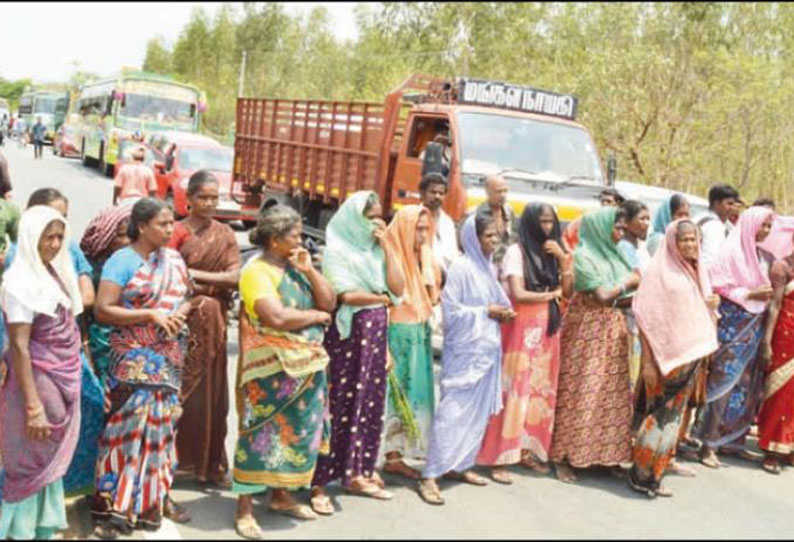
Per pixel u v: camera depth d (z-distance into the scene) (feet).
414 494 17.43
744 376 20.71
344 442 16.65
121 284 14.51
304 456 15.21
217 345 16.72
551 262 18.63
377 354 16.55
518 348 18.31
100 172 92.89
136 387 14.52
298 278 15.20
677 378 18.01
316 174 39.45
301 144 40.81
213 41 161.58
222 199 52.42
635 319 19.10
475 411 17.61
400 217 17.44
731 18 70.44
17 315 13.37
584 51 77.87
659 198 37.81
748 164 57.72
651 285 18.26
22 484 13.83
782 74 59.47
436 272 18.74
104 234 15.87
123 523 14.69
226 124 142.10
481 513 16.63
